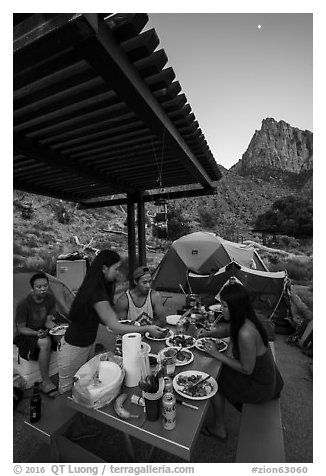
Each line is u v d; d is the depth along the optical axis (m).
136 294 2.44
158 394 1.14
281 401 2.29
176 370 1.57
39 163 4.17
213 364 1.65
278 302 3.91
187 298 3.14
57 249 12.61
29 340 2.29
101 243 15.22
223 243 5.38
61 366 1.77
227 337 2.12
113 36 1.57
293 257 14.24
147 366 1.29
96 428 1.89
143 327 1.71
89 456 1.46
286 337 3.68
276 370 1.77
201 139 3.36
